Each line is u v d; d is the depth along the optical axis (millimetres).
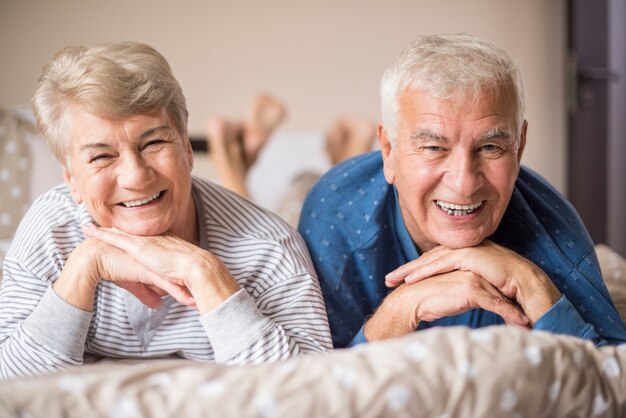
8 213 2676
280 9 3473
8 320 1336
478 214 1319
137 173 1209
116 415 816
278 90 3516
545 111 3793
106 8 3326
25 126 2732
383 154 1430
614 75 3582
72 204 1412
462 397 865
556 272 1424
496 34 3699
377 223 1489
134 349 1410
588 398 939
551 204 1505
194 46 3430
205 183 1458
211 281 1233
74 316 1262
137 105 1178
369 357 882
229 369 884
